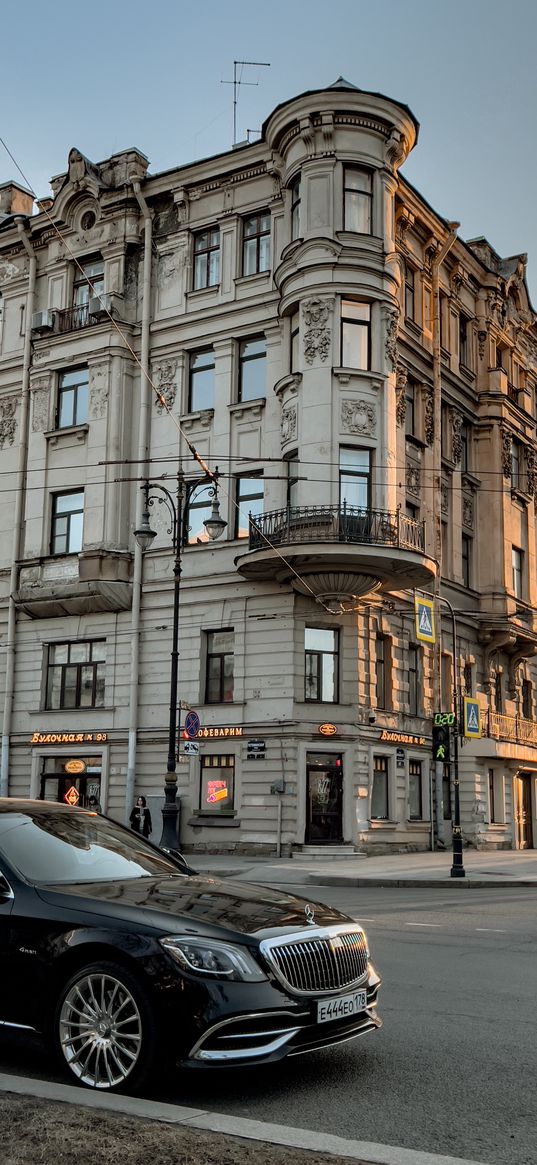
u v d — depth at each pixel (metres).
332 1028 5.75
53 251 34.88
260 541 27.31
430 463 32.94
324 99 28.53
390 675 30.27
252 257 31.08
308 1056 6.45
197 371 31.67
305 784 27.25
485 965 9.91
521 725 37.53
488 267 38.09
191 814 28.55
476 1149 4.80
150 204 33.19
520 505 39.59
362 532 26.67
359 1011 5.96
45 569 32.50
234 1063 5.27
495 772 36.12
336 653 28.47
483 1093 5.67
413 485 31.89
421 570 27.23
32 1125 4.52
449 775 32.84
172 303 32.16
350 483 27.67
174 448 31.23
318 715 27.72
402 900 17.08
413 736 30.81
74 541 32.41
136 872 6.66
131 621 30.83
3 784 32.09
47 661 32.47
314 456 27.38
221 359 30.84
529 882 21.16
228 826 27.78
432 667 32.19
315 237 28.12
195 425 30.98
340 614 28.30
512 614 36.34
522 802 38.19
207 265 32.00
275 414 29.56
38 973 5.77
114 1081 5.43
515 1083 5.86
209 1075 5.98
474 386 37.47
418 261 33.41
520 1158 4.69
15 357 34.94
